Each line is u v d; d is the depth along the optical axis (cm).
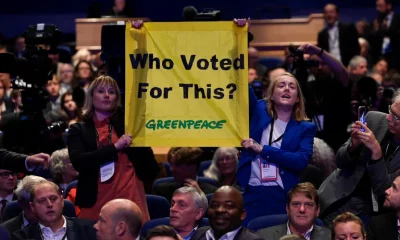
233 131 841
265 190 873
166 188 1091
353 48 1816
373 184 872
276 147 863
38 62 1019
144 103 842
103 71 1136
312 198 850
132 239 793
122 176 872
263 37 1964
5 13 2280
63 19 2273
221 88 841
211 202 823
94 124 872
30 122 1023
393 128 862
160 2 2242
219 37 842
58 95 1563
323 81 1271
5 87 1517
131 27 844
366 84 1270
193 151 1065
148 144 840
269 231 862
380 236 868
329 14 1819
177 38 844
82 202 869
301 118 874
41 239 866
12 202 973
